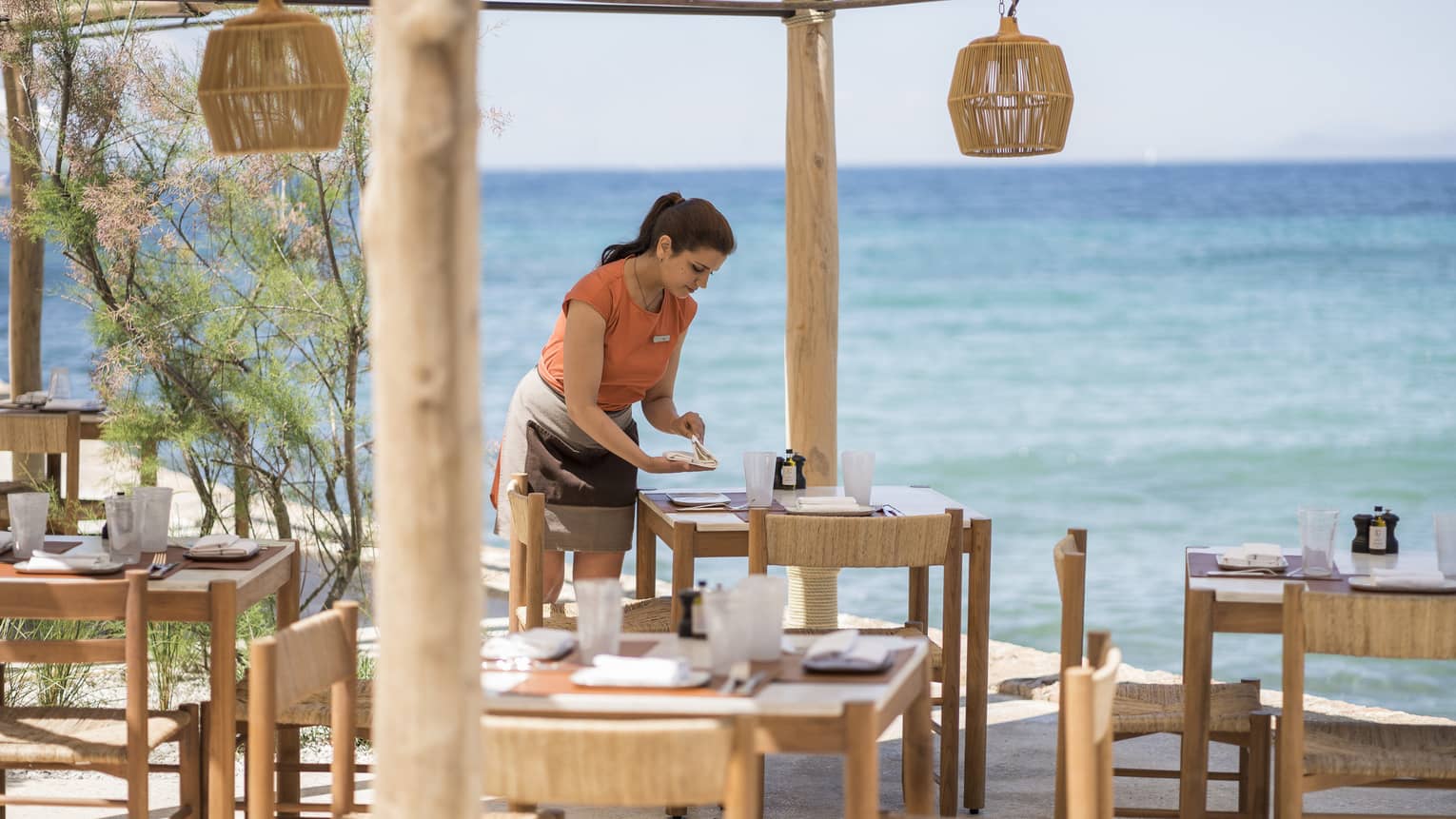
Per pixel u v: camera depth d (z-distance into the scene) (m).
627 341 5.64
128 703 3.95
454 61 2.66
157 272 6.89
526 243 56.75
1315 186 62.94
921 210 59.53
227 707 4.09
